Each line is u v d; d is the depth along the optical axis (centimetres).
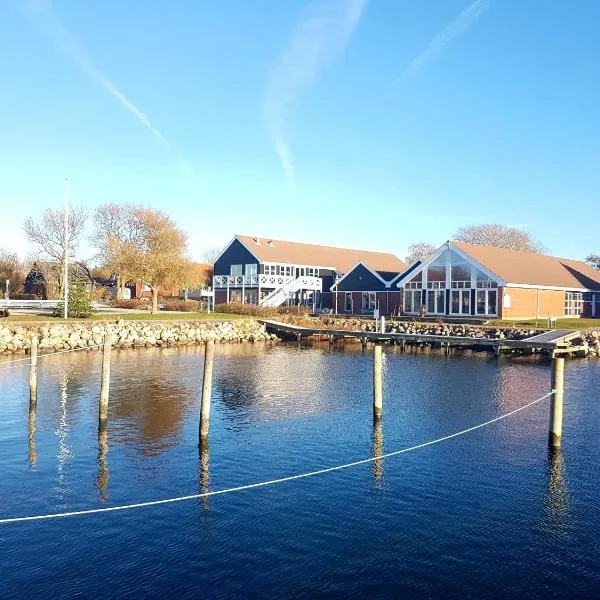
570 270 6638
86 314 5219
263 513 1288
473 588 998
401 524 1238
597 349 4062
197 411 2216
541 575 1041
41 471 1535
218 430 1948
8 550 1116
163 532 1192
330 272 7919
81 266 9000
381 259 8825
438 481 1494
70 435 1866
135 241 8288
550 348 3872
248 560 1082
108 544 1141
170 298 8669
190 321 5241
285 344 5044
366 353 4331
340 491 1420
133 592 978
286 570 1048
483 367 3541
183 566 1060
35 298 8119
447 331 4872
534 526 1234
